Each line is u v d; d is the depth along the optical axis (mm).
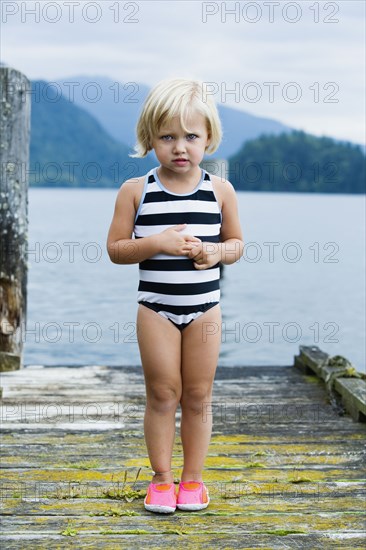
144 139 3264
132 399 5273
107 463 3996
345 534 3188
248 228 26844
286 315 11734
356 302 12945
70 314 11562
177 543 3107
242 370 6195
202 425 3406
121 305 12391
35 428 4578
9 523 3266
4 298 6074
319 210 43469
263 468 3939
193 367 3318
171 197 3238
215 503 3490
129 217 3283
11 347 6141
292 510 3418
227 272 16984
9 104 5922
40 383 5688
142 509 3420
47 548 3057
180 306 3250
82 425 4648
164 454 3391
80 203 55125
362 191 53406
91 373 6020
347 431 4566
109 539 3139
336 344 9625
